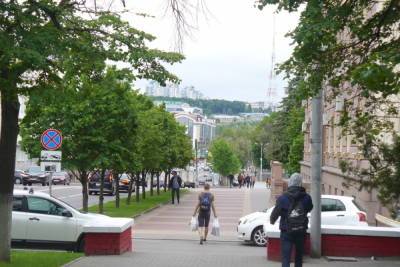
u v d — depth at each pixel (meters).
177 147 63.25
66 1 14.27
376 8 17.16
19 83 13.66
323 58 14.04
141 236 28.44
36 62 11.98
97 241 18.58
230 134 187.25
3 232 15.01
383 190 17.38
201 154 185.88
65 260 16.77
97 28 15.05
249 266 16.83
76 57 14.70
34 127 30.78
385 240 19.02
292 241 13.24
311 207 13.44
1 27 12.39
